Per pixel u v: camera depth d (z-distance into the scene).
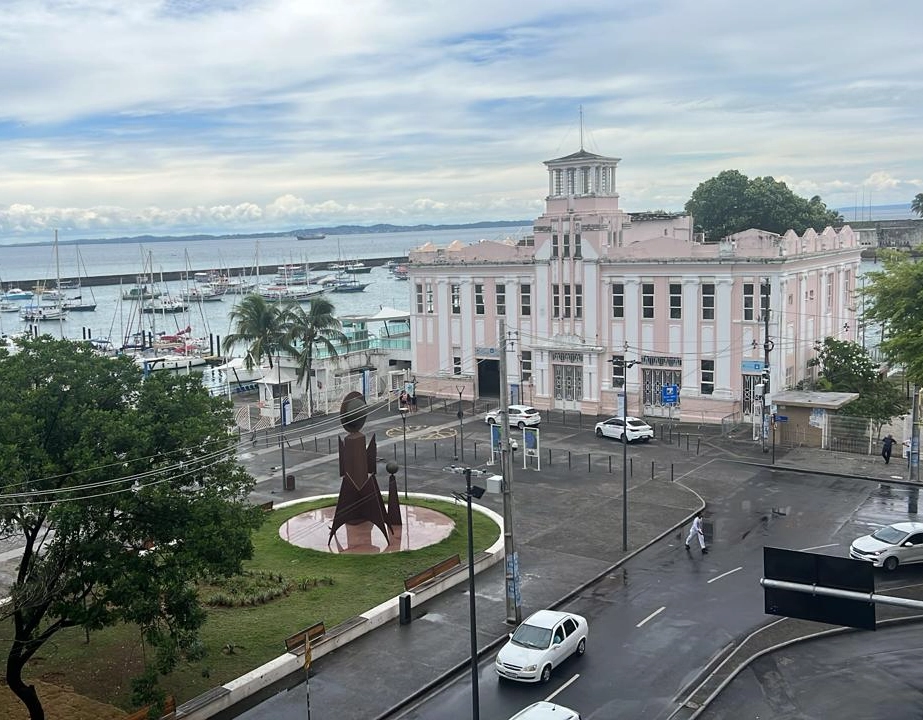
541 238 65.56
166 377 25.81
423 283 72.94
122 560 22.75
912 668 25.38
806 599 16.36
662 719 22.86
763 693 24.19
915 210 179.62
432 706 24.16
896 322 46.97
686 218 73.00
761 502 42.06
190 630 24.12
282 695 24.73
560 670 25.91
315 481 48.16
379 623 29.41
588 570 33.91
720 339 59.38
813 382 61.66
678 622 28.94
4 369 23.58
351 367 74.75
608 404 64.38
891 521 38.56
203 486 24.97
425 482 47.00
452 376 72.00
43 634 22.52
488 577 33.66
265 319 66.75
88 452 22.20
